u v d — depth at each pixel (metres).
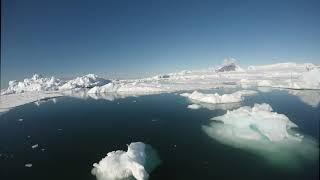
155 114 41.09
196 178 18.94
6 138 30.95
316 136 25.64
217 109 42.88
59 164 22.45
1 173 20.94
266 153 22.31
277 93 59.06
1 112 49.50
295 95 54.88
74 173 20.55
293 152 22.09
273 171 19.38
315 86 64.88
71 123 37.81
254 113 31.45
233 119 31.84
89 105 54.91
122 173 19.25
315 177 18.19
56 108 52.81
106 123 36.72
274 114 30.42
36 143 28.70
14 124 38.53
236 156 22.31
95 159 23.39
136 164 18.89
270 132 25.75
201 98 52.47
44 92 89.75
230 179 18.58
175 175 19.52
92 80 114.94
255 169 19.83
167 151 24.41
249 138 25.70
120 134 30.83
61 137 30.69
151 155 23.30
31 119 41.91
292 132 26.97
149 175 19.66
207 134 28.88
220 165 20.81
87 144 27.66
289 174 18.81
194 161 21.86
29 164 22.61
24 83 109.12
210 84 91.69
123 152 21.55
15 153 25.56
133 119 38.34
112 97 67.94
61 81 117.50
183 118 37.22
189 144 25.95
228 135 27.44
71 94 81.00
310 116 34.44
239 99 49.22
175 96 62.78
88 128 34.34
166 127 32.84
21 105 58.19
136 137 29.28
